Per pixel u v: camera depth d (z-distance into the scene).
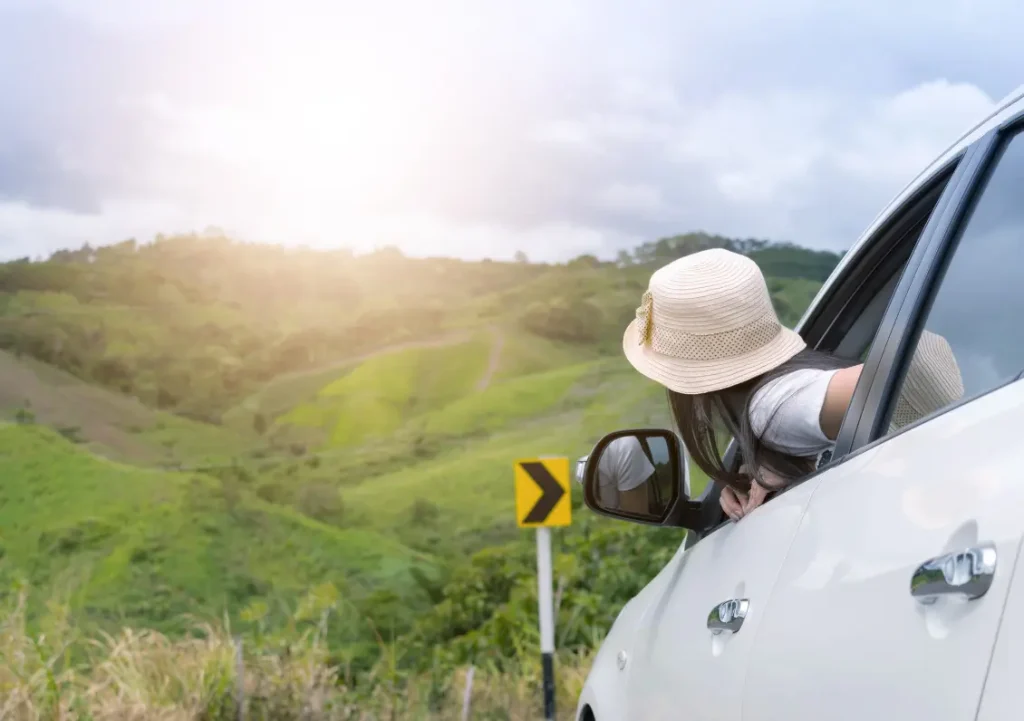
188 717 6.61
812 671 1.34
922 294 1.67
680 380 2.06
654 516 2.31
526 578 9.83
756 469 1.97
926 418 1.40
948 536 1.16
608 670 2.64
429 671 8.65
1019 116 1.59
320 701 7.09
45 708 6.44
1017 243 1.50
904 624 1.16
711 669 1.75
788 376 1.96
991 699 0.98
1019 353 1.45
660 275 2.13
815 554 1.49
